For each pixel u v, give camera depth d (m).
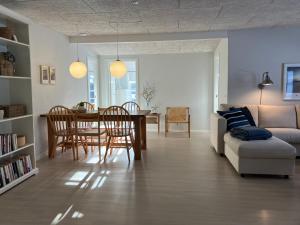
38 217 2.41
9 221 2.34
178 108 7.10
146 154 4.66
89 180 3.36
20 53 3.50
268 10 3.84
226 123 4.38
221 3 3.49
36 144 4.39
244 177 3.41
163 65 7.26
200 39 5.33
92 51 7.03
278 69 5.12
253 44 5.14
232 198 2.77
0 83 3.38
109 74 7.57
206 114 7.19
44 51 4.66
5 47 3.48
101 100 7.62
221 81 5.89
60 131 4.41
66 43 5.51
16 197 2.85
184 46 6.43
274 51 5.10
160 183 3.23
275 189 3.01
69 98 5.68
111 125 4.36
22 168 3.36
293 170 3.33
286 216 2.38
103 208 2.57
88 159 4.37
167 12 3.88
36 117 4.40
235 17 4.21
